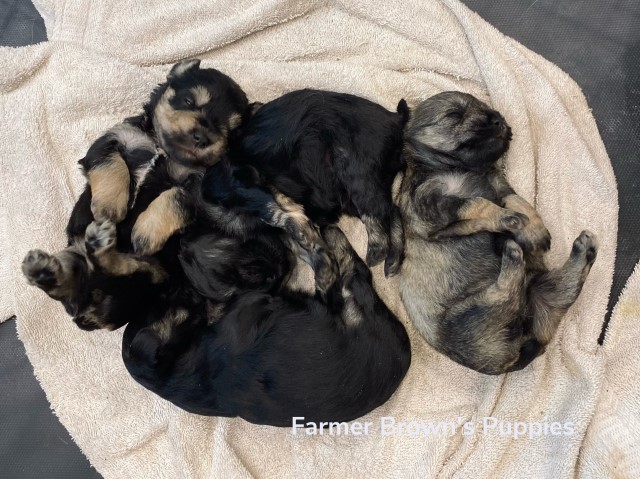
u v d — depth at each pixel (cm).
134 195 41
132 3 45
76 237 40
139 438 45
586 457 41
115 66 45
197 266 40
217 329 39
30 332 45
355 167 39
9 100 46
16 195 46
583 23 45
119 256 38
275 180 40
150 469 45
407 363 41
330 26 46
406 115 41
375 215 40
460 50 44
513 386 42
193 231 40
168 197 39
